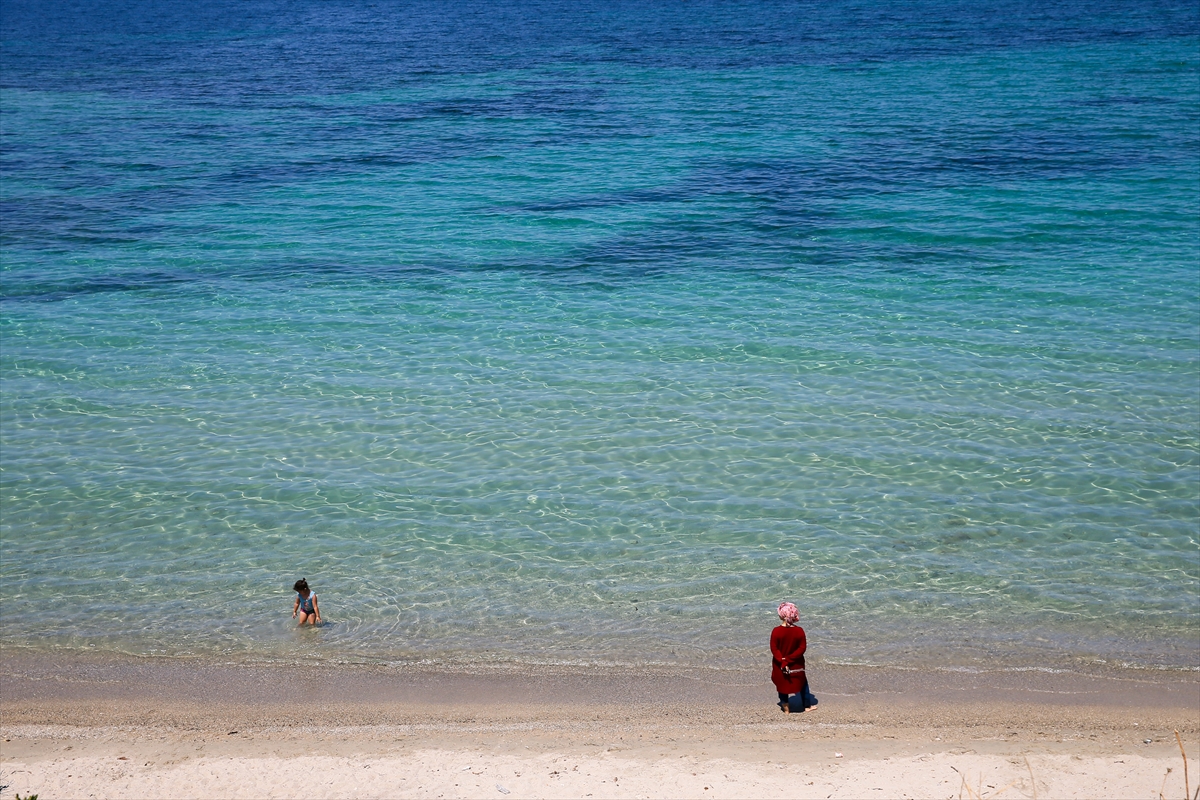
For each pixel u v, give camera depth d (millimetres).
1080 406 23312
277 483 20766
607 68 80250
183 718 14234
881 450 21594
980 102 60312
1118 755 13023
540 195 43250
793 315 29469
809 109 60250
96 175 47594
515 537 18875
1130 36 86625
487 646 15938
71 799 12352
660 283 32531
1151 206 38750
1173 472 20406
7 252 36156
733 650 15758
